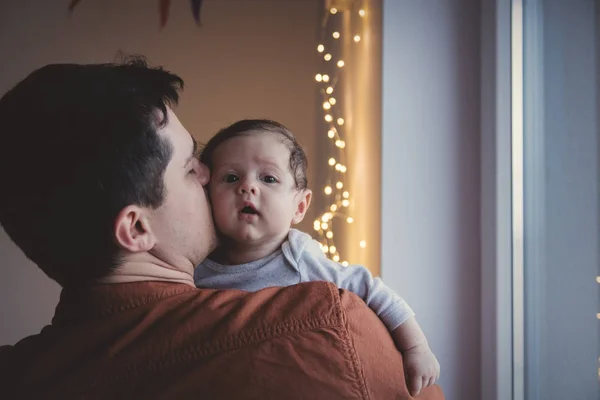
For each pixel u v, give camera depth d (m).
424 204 1.55
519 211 1.42
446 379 1.51
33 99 0.64
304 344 0.63
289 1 3.20
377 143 1.64
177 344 0.62
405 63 1.56
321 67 2.97
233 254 1.02
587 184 1.08
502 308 1.41
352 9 2.21
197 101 3.11
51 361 0.63
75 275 0.68
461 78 1.56
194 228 0.75
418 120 1.56
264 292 0.69
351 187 2.20
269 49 3.17
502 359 1.40
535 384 1.34
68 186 0.63
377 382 0.67
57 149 0.62
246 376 0.61
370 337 0.70
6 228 0.66
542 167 1.30
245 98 3.13
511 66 1.44
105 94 0.66
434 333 1.52
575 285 1.13
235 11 3.17
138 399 0.60
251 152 0.98
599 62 1.04
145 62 0.78
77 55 3.06
